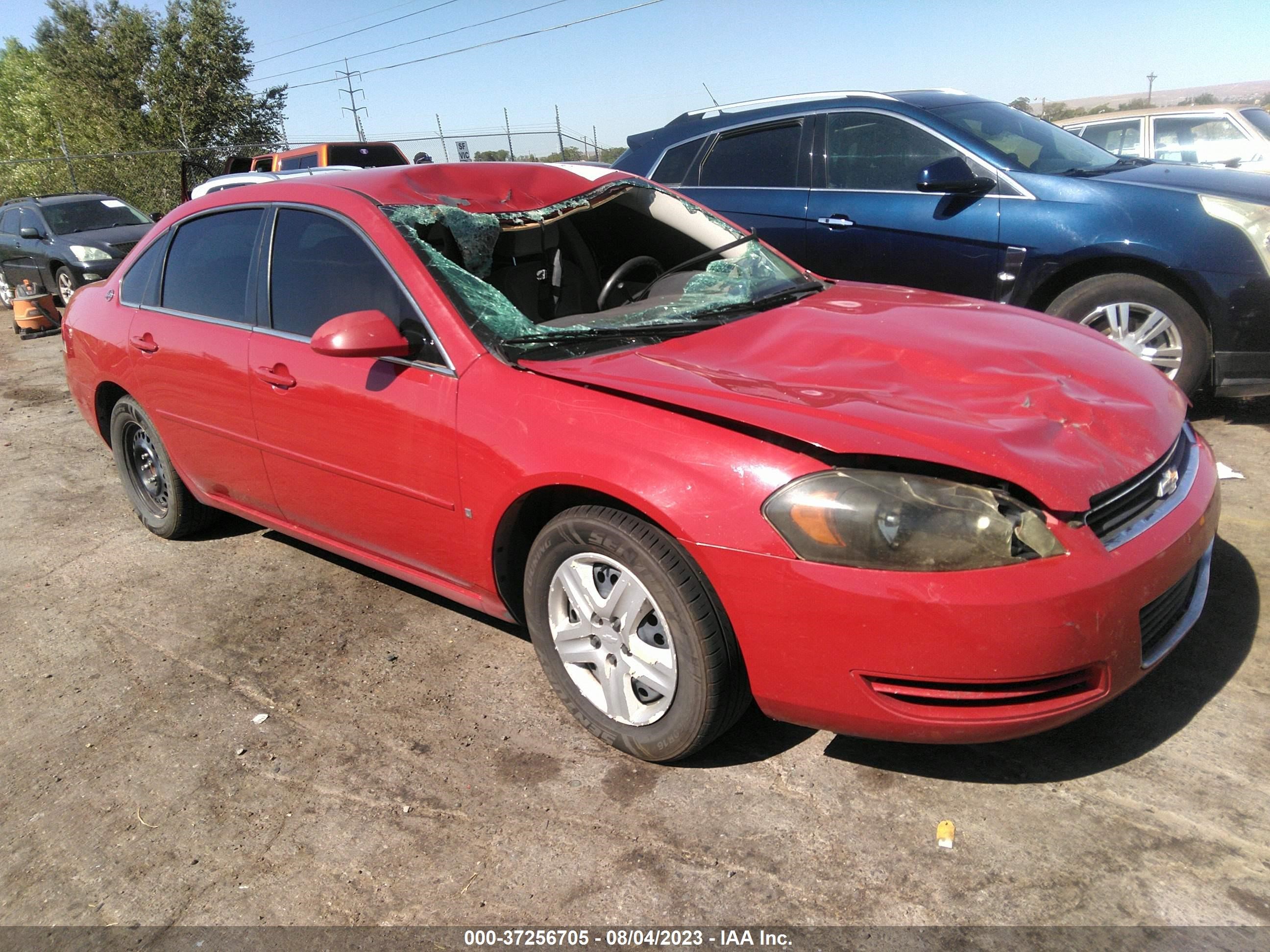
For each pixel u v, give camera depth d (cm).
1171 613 227
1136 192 445
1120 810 217
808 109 552
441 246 306
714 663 221
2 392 800
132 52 2795
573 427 237
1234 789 220
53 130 2942
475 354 264
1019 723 200
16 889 226
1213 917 186
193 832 240
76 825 246
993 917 192
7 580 407
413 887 215
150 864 230
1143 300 446
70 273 1121
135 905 217
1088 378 251
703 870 211
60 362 918
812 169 547
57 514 484
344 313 298
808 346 268
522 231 324
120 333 393
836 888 203
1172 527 219
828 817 224
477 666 307
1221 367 437
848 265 536
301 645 330
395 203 302
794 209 551
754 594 209
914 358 256
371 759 262
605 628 245
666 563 220
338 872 221
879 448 203
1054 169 490
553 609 257
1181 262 429
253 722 286
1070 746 241
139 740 282
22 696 313
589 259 364
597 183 354
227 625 349
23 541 451
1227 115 905
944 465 200
